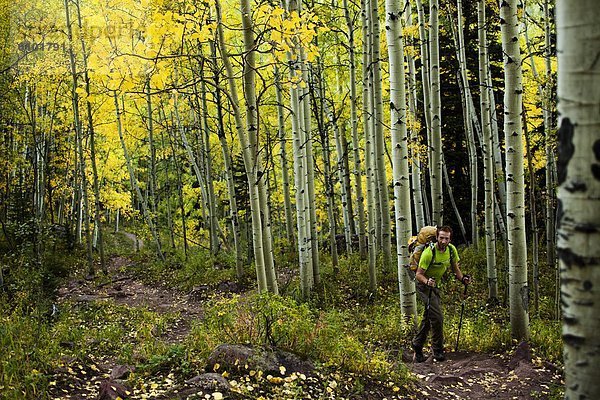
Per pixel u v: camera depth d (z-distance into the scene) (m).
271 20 7.08
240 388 4.54
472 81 16.34
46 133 20.69
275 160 22.17
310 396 4.68
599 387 1.74
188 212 31.25
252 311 5.93
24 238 16.23
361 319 9.12
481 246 14.41
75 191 23.50
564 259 1.78
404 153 8.14
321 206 23.39
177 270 17.02
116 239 33.06
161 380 4.84
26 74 16.47
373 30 11.29
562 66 1.75
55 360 5.07
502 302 10.44
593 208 1.70
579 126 1.70
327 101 16.44
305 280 11.40
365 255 14.23
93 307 11.25
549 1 12.22
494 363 6.68
